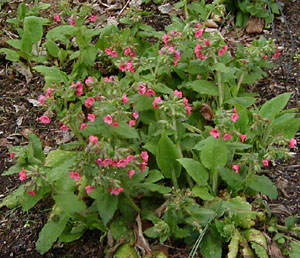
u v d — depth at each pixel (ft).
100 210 2.92
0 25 5.26
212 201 3.29
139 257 3.10
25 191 2.88
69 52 4.76
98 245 3.32
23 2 5.09
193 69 3.92
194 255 3.16
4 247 3.38
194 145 3.55
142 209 3.32
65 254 3.31
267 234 3.25
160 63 3.84
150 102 3.45
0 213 3.59
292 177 3.68
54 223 3.20
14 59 4.65
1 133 4.20
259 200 3.42
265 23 5.04
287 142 3.21
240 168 3.34
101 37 4.39
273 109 3.69
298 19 5.08
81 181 3.34
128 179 2.98
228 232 3.03
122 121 3.07
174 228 3.10
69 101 4.16
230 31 5.03
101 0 5.50
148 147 3.40
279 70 4.58
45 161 3.43
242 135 3.24
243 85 4.43
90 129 3.20
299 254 3.10
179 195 3.05
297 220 3.39
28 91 4.57
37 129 4.22
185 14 5.03
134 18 4.34
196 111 3.96
